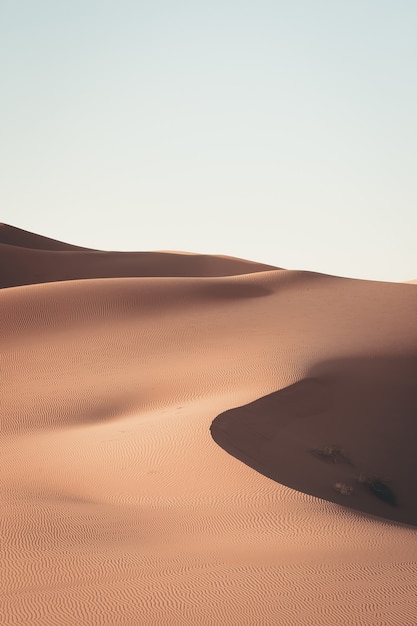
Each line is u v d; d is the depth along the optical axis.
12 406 42.25
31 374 47.53
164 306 58.50
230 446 31.92
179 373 44.69
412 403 41.66
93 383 44.88
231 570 18.67
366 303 57.94
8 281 98.69
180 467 29.78
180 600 16.69
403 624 15.24
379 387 42.50
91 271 105.06
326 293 61.28
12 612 16.19
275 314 55.53
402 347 48.06
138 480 29.00
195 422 34.09
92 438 34.97
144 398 42.12
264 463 31.73
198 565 19.17
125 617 15.80
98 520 23.95
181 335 51.94
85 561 19.70
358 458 35.97
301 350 46.66
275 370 42.81
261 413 36.62
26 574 18.78
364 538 21.89
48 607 16.42
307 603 16.39
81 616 15.91
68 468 31.14
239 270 114.75
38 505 25.73
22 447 35.09
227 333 51.59
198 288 62.28
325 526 23.20
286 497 26.47
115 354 49.66
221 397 39.50
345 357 45.81
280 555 20.03
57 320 56.84
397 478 35.34
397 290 61.66
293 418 37.59
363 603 16.34
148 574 18.48
